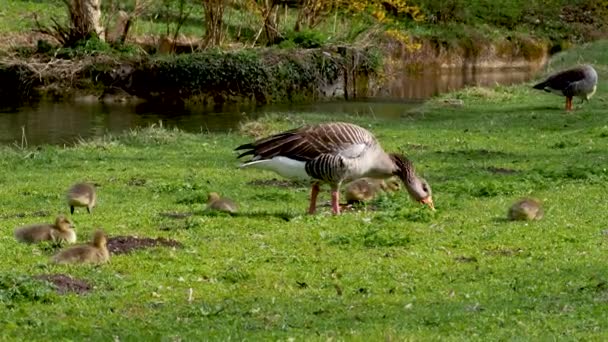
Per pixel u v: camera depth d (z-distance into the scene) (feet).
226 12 130.93
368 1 128.98
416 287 35.55
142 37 125.90
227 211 49.42
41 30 118.42
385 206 51.52
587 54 145.18
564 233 44.29
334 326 30.19
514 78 138.10
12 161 70.03
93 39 116.78
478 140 78.38
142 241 42.24
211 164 69.10
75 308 32.32
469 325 30.09
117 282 35.68
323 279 36.81
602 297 33.53
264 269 38.01
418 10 139.85
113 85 113.50
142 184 61.11
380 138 80.33
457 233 44.52
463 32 151.94
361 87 123.03
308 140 47.75
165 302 33.40
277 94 115.85
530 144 76.23
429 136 80.89
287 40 123.03
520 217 47.29
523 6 167.94
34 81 112.47
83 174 64.69
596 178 59.06
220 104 113.29
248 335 29.09
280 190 58.13
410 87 128.67
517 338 28.35
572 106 94.94
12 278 33.88
